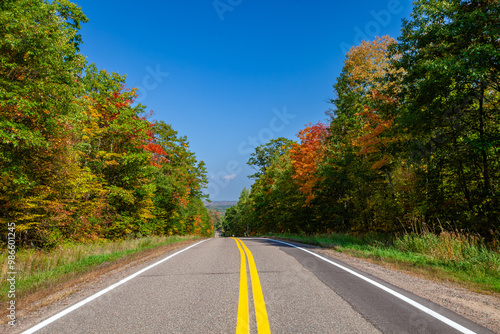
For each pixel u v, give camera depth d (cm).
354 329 321
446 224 1248
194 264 773
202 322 347
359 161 1912
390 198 1619
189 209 3569
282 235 2700
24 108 898
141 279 594
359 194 1838
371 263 780
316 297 444
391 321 346
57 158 1211
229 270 671
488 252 787
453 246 848
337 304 410
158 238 1919
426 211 1302
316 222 2511
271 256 903
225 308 398
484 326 333
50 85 980
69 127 1204
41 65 963
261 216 3959
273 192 3197
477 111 1137
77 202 1469
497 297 465
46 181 1230
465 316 366
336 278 576
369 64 2361
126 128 1780
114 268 757
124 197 1825
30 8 898
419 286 520
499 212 1066
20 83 935
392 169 1667
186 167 3428
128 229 2019
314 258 857
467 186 1242
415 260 791
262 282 544
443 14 1073
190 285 532
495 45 977
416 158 1377
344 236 1620
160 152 2611
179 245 1453
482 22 944
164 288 514
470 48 940
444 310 388
